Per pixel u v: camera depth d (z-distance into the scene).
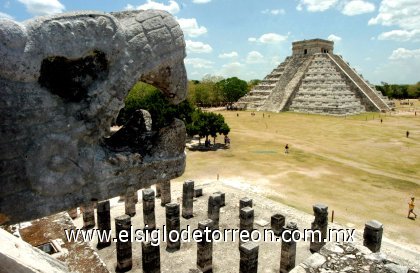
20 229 12.93
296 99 83.69
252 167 34.00
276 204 23.86
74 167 4.54
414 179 30.44
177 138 5.63
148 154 5.32
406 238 18.98
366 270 7.61
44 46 4.01
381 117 73.06
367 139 49.50
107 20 4.49
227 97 105.19
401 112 83.62
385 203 24.39
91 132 4.63
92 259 11.48
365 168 34.03
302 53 97.06
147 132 5.66
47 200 4.39
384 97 95.19
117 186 4.97
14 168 4.13
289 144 45.94
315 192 26.67
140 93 37.50
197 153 40.66
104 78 4.64
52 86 4.39
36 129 4.21
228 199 25.06
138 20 4.89
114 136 5.64
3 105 3.96
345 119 69.69
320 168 33.81
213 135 44.06
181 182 29.27
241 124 64.25
